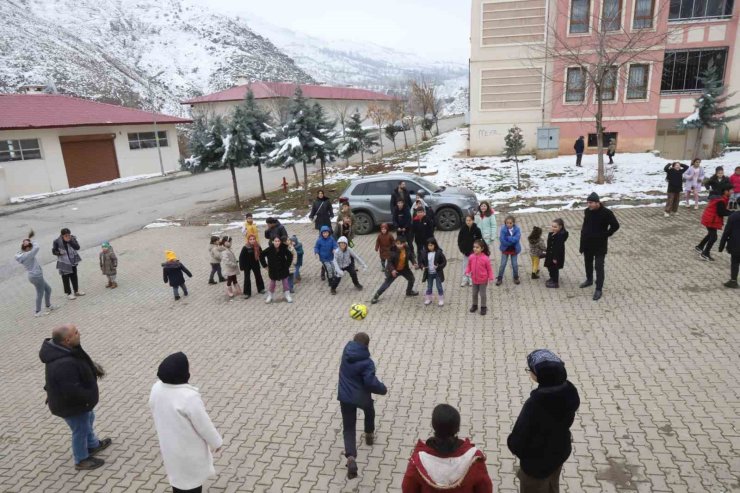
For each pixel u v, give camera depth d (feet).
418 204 35.09
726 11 77.82
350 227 36.99
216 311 32.83
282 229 36.14
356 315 26.84
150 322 31.76
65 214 74.95
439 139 124.06
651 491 14.48
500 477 15.56
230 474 16.65
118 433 19.66
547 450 11.43
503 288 32.24
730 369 20.53
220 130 66.95
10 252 54.90
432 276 30.01
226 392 22.17
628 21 74.33
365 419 17.42
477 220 35.14
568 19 76.33
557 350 23.44
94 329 31.32
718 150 77.56
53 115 97.19
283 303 33.14
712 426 17.11
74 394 16.35
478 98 84.17
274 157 63.62
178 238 55.62
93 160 101.76
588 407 18.71
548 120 82.28
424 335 26.35
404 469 16.34
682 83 81.56
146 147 112.47
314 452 17.61
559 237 30.45
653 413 18.07
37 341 30.27
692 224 42.14
